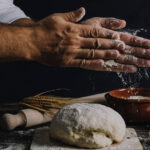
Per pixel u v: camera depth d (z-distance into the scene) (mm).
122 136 948
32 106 1103
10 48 944
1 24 974
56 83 1729
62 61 959
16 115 1053
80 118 940
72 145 931
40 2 1661
